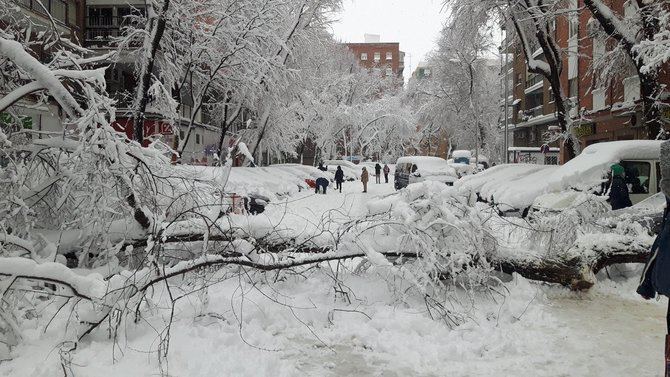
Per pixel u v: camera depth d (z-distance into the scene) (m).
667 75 19.09
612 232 7.25
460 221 6.00
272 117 29.02
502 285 6.10
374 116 71.06
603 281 6.80
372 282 6.21
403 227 6.03
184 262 5.13
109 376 3.93
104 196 5.66
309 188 33.91
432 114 56.88
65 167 5.91
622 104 22.77
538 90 49.38
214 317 5.09
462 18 21.86
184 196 6.61
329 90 50.38
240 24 20.39
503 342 4.71
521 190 12.80
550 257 6.32
